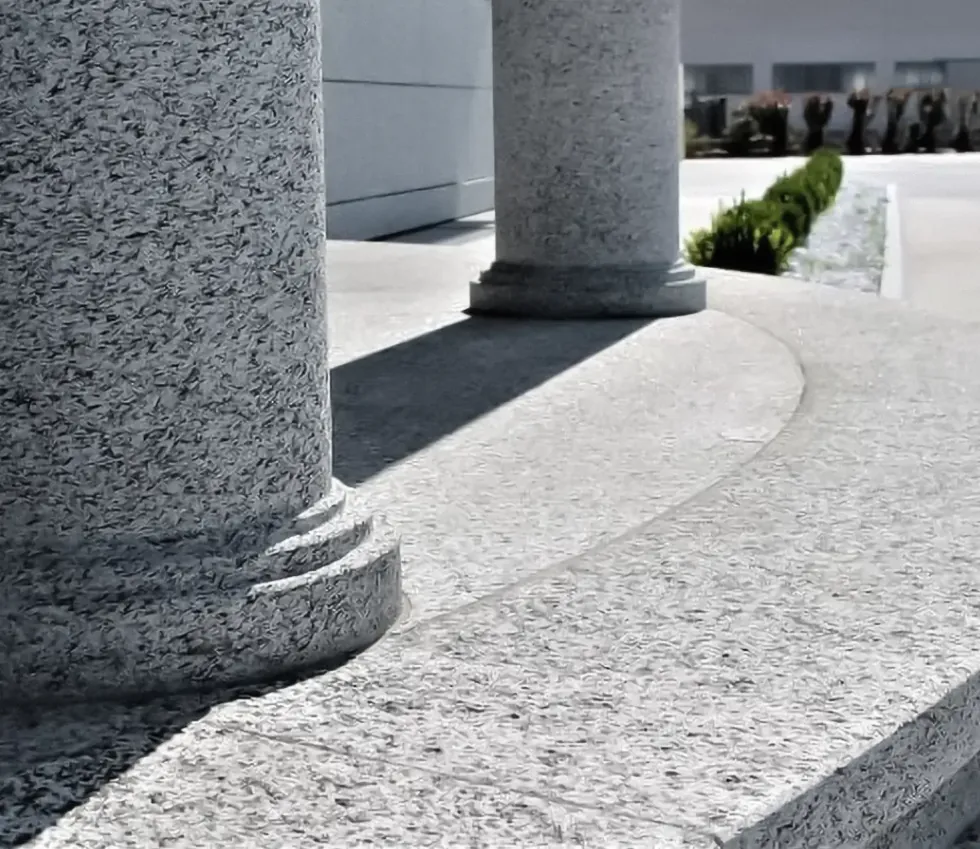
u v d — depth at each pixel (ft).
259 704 12.23
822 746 10.98
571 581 15.16
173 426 12.79
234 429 13.03
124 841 9.93
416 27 74.43
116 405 12.64
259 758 11.16
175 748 11.41
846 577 14.98
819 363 28.14
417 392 26.76
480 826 9.96
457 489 20.18
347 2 65.77
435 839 9.82
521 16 35.45
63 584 12.51
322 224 13.80
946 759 12.02
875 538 16.37
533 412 24.99
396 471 21.24
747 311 35.58
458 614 14.33
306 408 13.60
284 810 10.32
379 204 70.49
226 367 12.94
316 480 13.82
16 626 12.41
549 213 35.70
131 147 12.35
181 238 12.60
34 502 12.73
